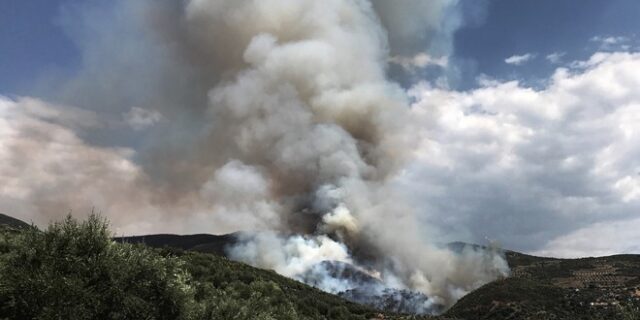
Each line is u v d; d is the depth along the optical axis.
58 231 18.78
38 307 16.58
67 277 17.38
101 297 17.70
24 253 18.05
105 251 18.89
